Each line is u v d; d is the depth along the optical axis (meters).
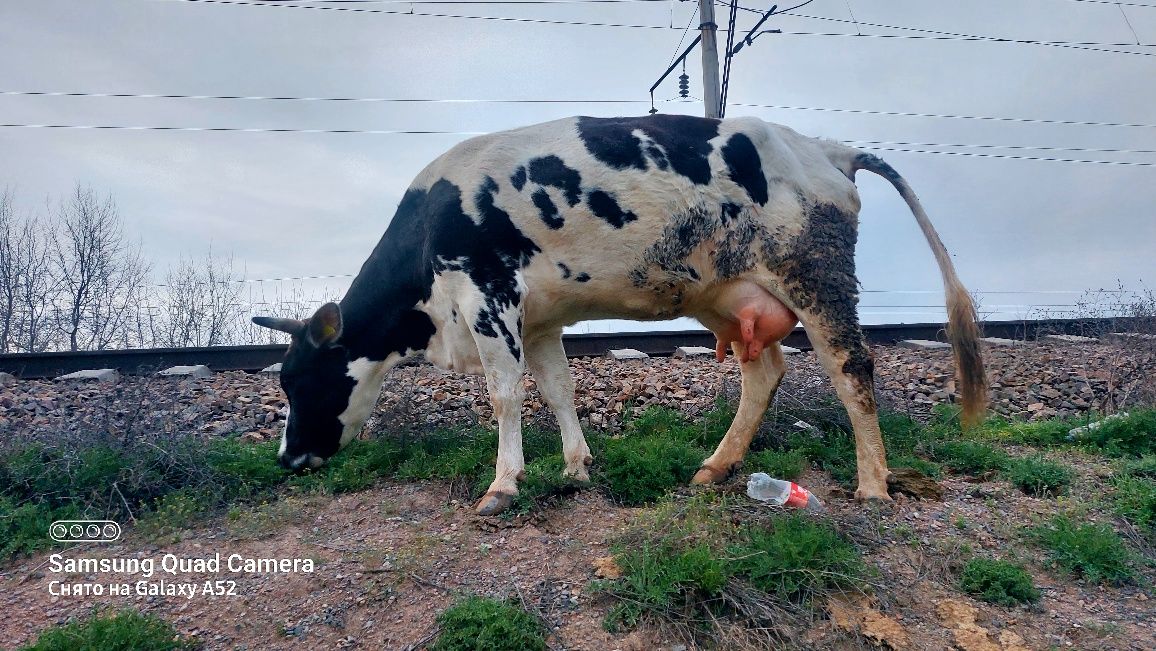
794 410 6.22
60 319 15.27
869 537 3.99
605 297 4.81
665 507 4.20
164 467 5.15
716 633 3.25
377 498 4.91
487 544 4.05
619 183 4.57
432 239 4.67
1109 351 9.34
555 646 3.20
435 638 3.25
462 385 7.85
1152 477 5.04
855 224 4.88
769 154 4.75
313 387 5.27
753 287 4.71
